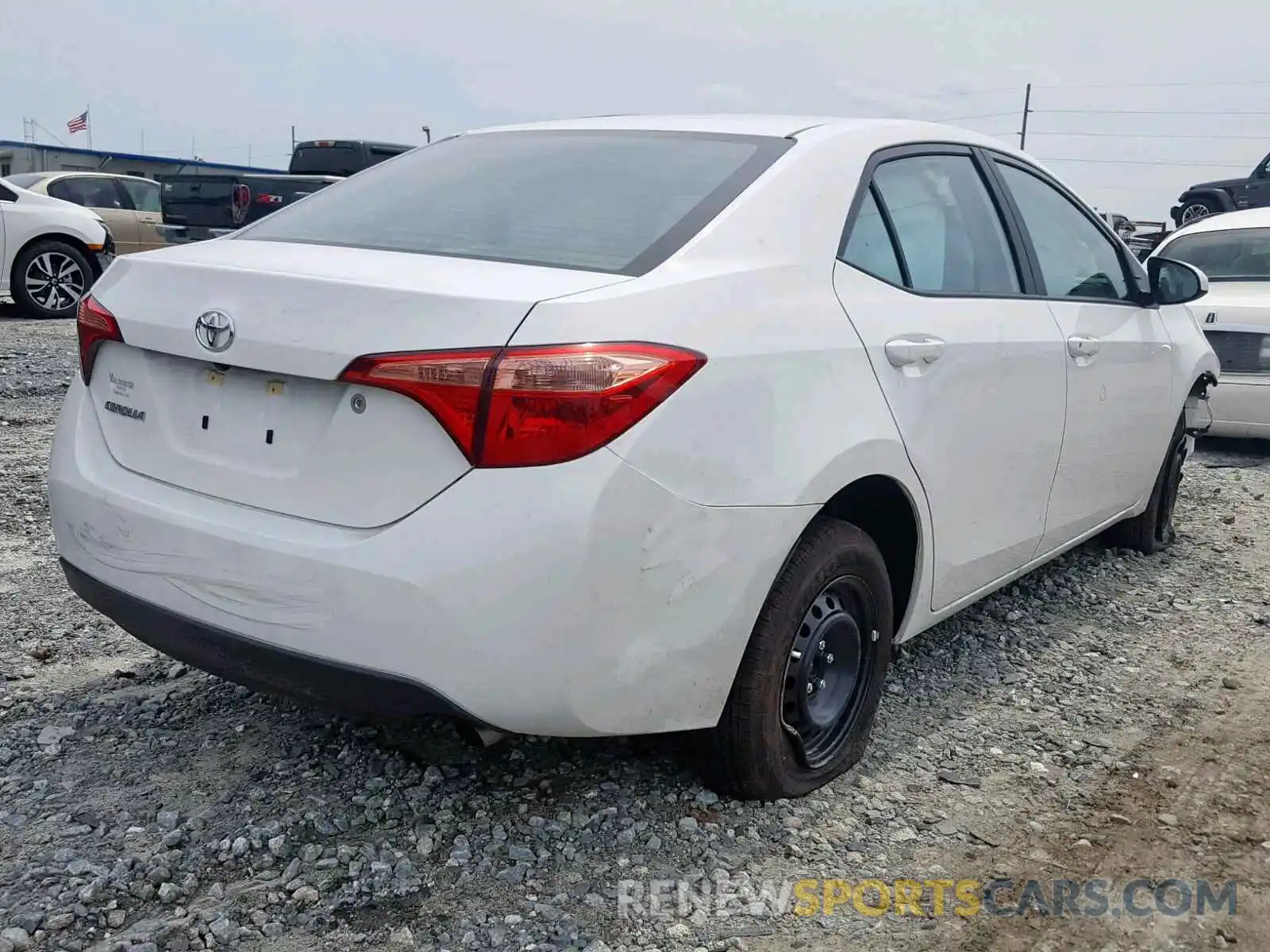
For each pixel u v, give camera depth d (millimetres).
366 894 2723
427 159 3711
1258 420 8141
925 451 3332
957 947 2654
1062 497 4289
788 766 3143
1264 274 8695
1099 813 3260
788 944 2639
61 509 3096
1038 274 4137
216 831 2932
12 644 4059
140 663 3945
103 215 16516
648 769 3291
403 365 2490
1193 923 2777
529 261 2824
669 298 2691
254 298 2707
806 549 2988
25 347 10023
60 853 2789
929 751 3578
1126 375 4617
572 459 2467
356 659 2557
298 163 19188
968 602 3898
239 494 2748
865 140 3504
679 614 2664
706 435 2652
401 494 2531
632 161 3324
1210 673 4305
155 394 2934
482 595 2457
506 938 2604
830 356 3004
